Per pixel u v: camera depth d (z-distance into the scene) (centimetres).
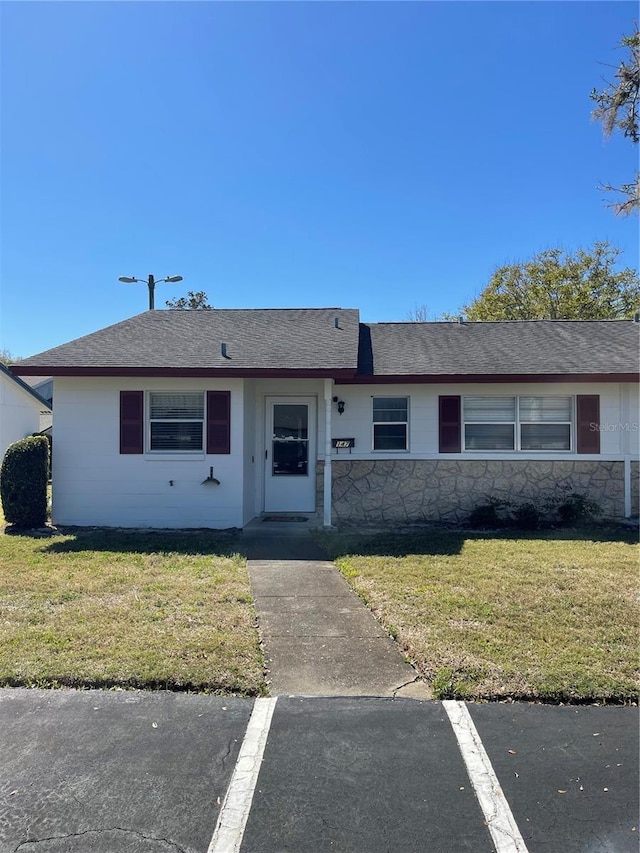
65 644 439
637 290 2744
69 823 255
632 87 727
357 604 558
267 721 342
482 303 2955
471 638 457
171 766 297
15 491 942
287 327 1166
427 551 785
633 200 765
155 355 979
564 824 256
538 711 353
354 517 1073
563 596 568
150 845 243
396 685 388
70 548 795
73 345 1026
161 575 649
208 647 437
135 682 384
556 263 2812
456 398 1072
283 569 700
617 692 369
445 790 280
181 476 972
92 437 974
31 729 330
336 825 256
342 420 1084
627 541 868
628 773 292
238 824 256
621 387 1065
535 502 1065
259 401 1113
